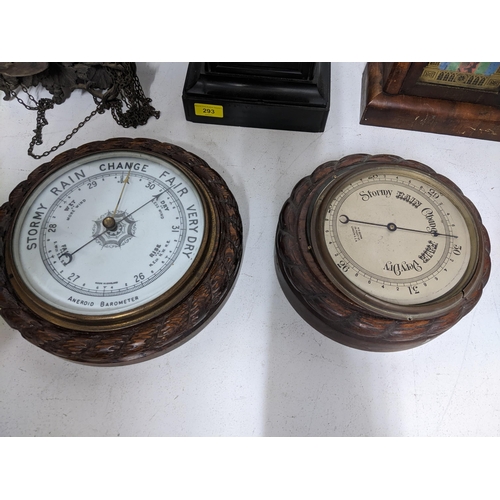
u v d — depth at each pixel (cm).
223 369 105
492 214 123
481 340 110
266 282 113
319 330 104
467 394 105
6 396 102
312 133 132
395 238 98
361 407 103
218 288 95
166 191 103
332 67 141
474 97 123
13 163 125
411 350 108
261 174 125
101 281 93
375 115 129
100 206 102
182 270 94
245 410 103
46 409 102
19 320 90
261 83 119
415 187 105
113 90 125
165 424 101
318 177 110
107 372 104
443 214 102
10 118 131
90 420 101
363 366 106
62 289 92
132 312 88
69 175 105
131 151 107
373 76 129
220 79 119
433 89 122
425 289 94
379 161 111
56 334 89
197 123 132
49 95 135
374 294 92
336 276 92
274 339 108
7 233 97
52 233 98
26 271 94
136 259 96
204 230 97
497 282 116
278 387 104
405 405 104
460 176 128
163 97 135
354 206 101
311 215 100
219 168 126
